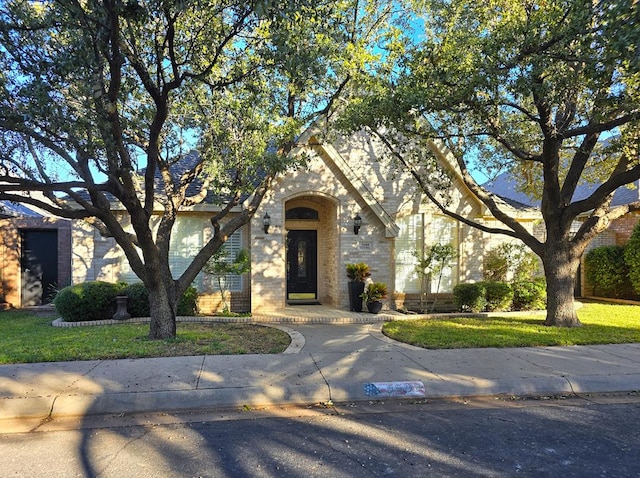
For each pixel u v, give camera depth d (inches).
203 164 383.6
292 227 589.6
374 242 524.4
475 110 331.6
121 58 234.2
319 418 201.6
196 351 296.2
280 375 245.8
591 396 236.1
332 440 176.6
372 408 215.5
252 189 349.7
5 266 565.9
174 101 341.4
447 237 554.6
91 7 222.2
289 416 204.4
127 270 500.4
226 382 232.7
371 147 540.4
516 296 528.1
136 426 192.1
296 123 344.8
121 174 276.4
